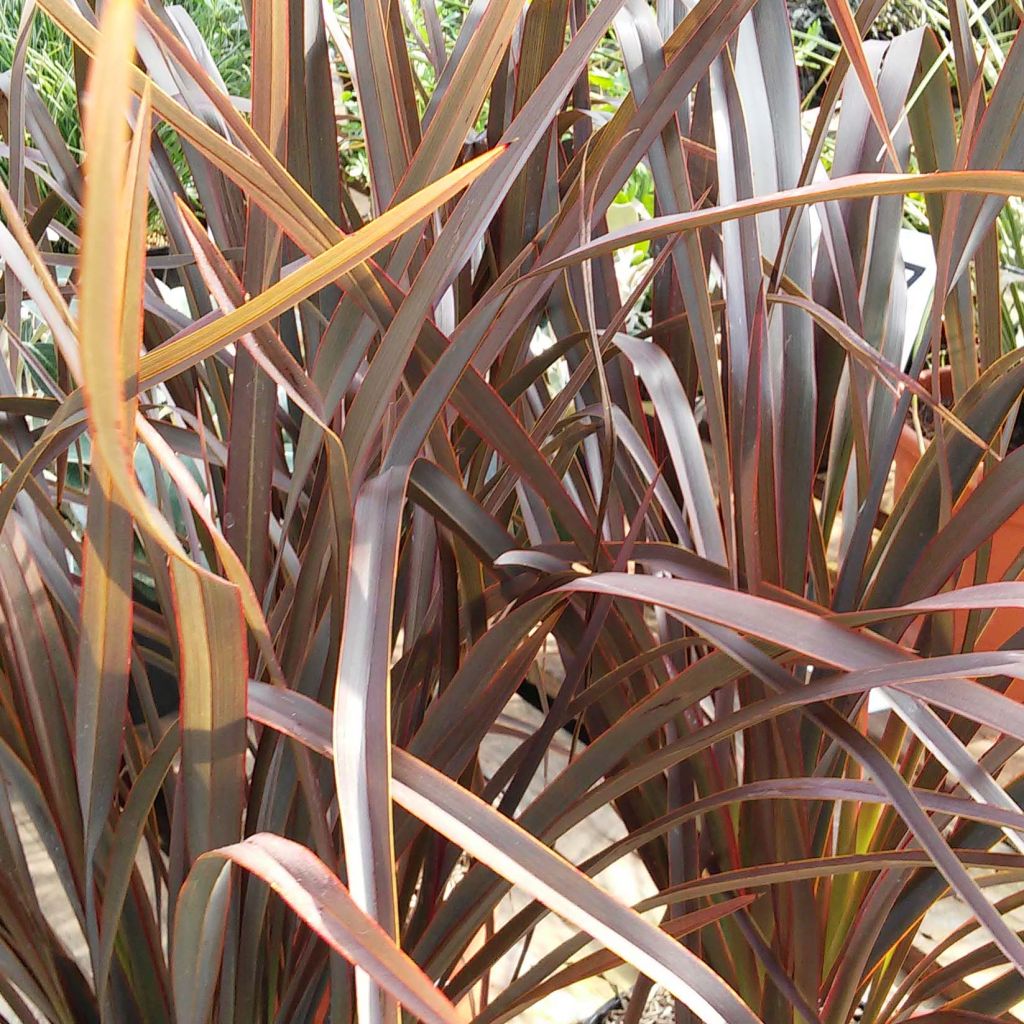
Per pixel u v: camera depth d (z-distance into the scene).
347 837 0.66
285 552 1.04
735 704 1.08
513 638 0.84
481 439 0.99
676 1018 1.04
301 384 0.76
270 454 0.88
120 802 1.00
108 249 0.51
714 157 1.01
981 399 0.94
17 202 0.95
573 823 0.87
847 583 1.01
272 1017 0.97
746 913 0.99
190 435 1.06
